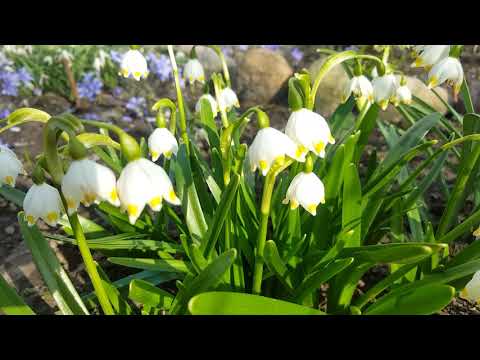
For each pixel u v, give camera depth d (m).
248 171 0.35
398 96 0.33
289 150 0.20
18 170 0.21
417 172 0.29
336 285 0.27
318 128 0.21
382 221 0.33
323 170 0.33
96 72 0.65
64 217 0.33
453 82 0.27
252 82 0.66
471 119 0.30
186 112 0.48
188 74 0.33
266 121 0.21
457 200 0.32
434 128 0.40
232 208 0.29
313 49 0.79
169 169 0.35
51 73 0.65
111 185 0.18
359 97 0.28
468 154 0.30
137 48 0.29
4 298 0.23
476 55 0.73
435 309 0.22
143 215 0.36
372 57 0.25
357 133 0.28
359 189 0.25
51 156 0.19
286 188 0.31
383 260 0.23
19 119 0.19
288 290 0.26
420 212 0.37
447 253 0.28
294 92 0.21
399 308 0.23
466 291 0.22
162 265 0.28
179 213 0.41
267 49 0.72
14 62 0.66
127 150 0.18
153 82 0.70
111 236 0.32
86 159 0.18
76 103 0.62
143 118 0.61
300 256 0.29
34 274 0.35
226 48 0.75
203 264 0.25
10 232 0.41
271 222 0.35
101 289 0.23
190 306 0.20
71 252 0.38
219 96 0.32
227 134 0.24
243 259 0.32
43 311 0.32
